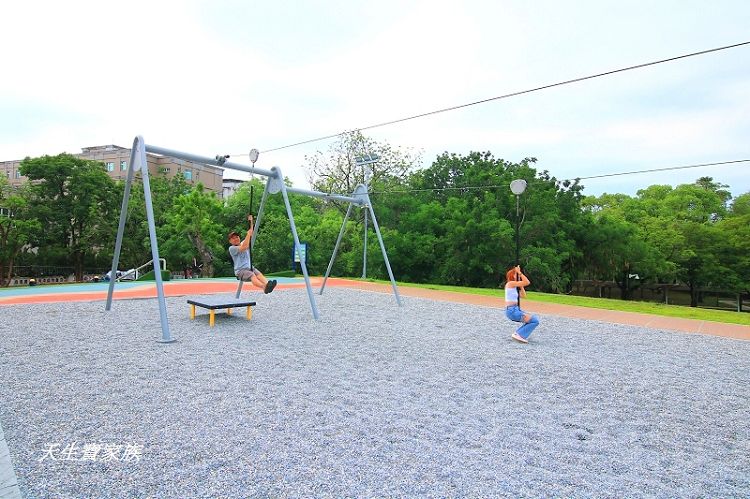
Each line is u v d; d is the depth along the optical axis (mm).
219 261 32812
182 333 7332
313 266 28172
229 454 3088
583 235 30016
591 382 5246
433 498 2592
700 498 2744
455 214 24812
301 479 2771
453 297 13781
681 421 4121
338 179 30422
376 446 3295
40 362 5359
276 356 5945
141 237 35062
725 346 7613
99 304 10414
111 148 58750
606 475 3000
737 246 32156
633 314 11156
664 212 36125
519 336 7414
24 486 2623
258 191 34406
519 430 3732
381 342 7035
